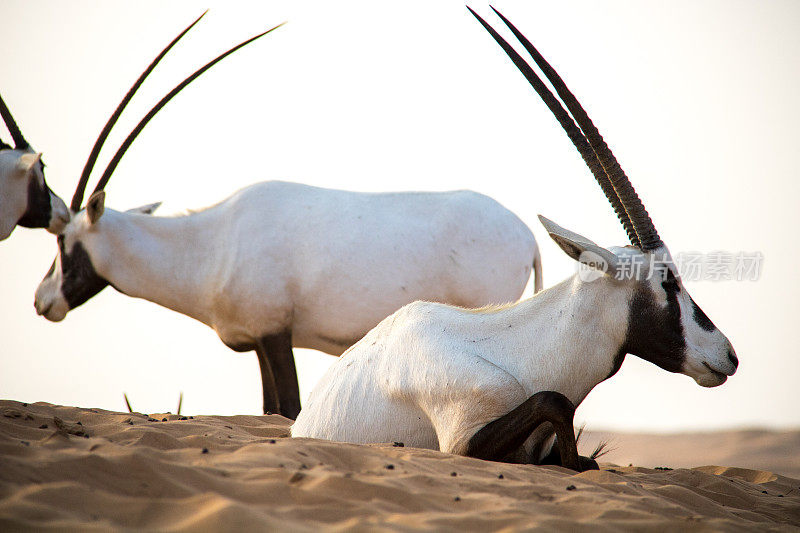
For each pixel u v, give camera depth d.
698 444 74.69
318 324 27.44
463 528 9.72
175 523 8.89
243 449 12.77
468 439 14.57
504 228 27.92
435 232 27.31
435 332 15.67
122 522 9.00
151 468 10.52
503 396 14.69
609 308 15.41
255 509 9.40
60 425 14.27
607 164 15.94
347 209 27.56
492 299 27.62
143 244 28.41
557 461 16.03
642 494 12.48
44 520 8.62
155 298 28.69
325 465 12.02
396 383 15.55
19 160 28.03
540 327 15.52
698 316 15.49
